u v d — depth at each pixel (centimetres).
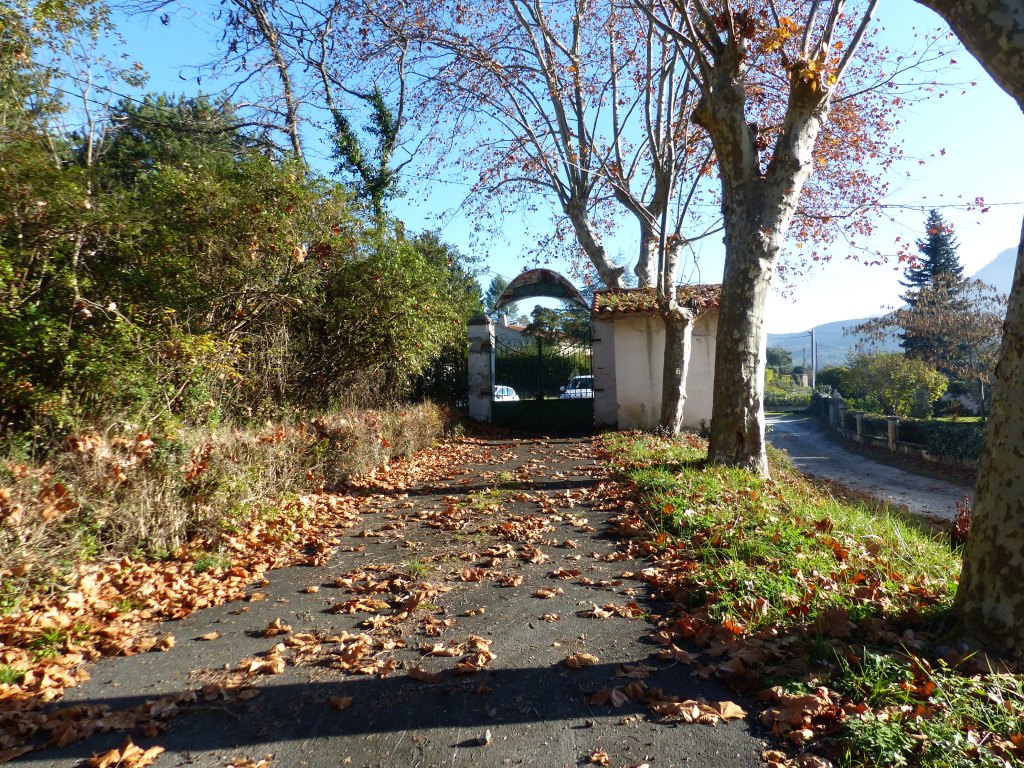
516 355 1852
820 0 935
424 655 416
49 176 714
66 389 642
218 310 977
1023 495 366
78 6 982
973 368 2628
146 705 357
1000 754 286
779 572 511
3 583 458
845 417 2791
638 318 1673
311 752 316
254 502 706
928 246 3769
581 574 563
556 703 354
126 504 568
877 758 284
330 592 539
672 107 1333
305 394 1183
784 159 905
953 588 479
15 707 352
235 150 1728
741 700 352
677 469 943
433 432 1407
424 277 1420
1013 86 388
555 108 1609
